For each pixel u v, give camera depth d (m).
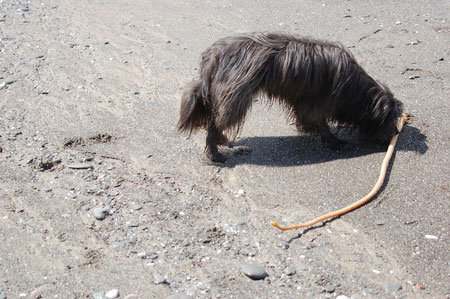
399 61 3.19
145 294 1.81
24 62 3.29
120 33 3.72
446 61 3.16
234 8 4.12
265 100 2.82
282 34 2.38
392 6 4.03
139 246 2.00
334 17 3.87
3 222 2.10
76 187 2.29
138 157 2.49
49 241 2.02
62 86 3.06
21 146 2.54
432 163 2.31
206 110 2.40
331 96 2.37
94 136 2.62
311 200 2.19
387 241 1.98
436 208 2.10
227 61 2.30
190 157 2.49
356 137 2.54
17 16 3.93
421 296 1.78
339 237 2.01
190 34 3.69
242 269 1.89
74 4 4.24
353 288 1.82
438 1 4.09
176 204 2.20
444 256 1.91
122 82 3.12
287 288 1.83
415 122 2.58
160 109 2.86
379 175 2.28
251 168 2.38
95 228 2.08
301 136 2.55
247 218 2.12
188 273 1.89
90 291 1.82
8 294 1.80
